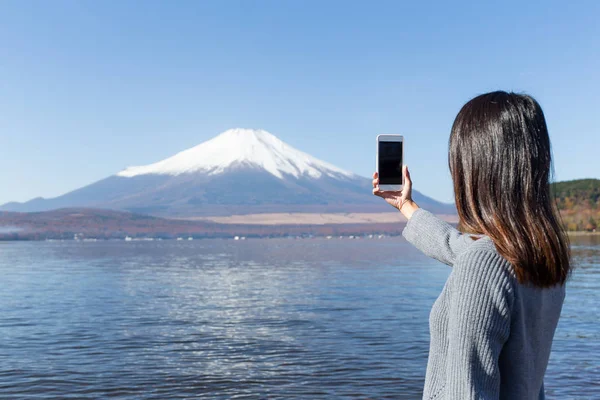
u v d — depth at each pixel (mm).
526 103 1721
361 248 126812
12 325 19359
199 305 25281
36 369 12234
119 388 10570
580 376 10797
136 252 112312
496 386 1505
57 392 10336
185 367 12281
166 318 20844
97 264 66812
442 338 1609
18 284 38594
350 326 18094
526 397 1575
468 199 1736
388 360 12703
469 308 1519
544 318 1629
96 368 12281
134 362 12875
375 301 25828
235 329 17875
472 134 1747
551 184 1732
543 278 1585
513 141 1676
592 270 42875
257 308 23797
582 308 21562
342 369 11852
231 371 11836
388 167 2268
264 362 12688
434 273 46344
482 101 1788
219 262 69625
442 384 1583
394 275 44344
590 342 14273
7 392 10367
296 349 14211
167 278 43781
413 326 17906
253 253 101812
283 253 99375
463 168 1756
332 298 27469
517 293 1553
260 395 9984
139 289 34094
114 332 17547
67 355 13836
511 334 1563
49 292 32406
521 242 1576
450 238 1734
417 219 1875
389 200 2289
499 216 1638
